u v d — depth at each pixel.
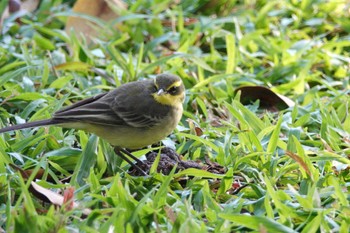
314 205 9.28
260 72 14.55
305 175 10.38
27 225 8.44
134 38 16.11
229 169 10.27
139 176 10.64
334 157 10.54
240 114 11.53
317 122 12.40
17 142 11.03
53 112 11.83
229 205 9.49
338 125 12.12
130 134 10.95
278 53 15.52
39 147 11.09
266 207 9.20
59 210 8.84
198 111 13.17
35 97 12.61
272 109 13.43
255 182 10.48
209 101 13.45
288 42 15.69
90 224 8.81
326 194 9.81
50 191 9.50
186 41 15.37
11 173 10.12
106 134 10.89
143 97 11.05
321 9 17.94
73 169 10.95
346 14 18.00
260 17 17.06
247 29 16.56
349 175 10.73
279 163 11.11
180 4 18.06
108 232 8.52
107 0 16.45
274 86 14.23
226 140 11.40
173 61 14.65
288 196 9.68
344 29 17.12
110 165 10.94
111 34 16.14
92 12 16.42
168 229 8.79
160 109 11.06
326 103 13.27
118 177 9.62
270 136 11.59
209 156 11.26
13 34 16.27
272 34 16.98
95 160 10.74
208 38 16.27
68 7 17.66
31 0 17.50
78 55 14.89
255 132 11.80
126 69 14.17
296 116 12.44
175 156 11.12
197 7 18.00
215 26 16.64
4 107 12.70
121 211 8.92
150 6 17.50
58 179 10.62
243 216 8.70
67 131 11.85
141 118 10.95
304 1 17.75
